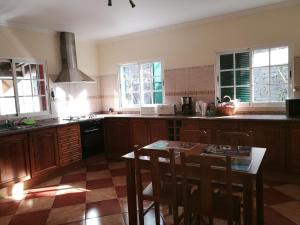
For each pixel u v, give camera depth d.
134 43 5.21
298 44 3.72
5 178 3.35
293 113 3.59
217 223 2.54
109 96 5.71
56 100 4.80
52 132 4.00
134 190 2.43
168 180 2.55
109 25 4.42
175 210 2.12
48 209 3.01
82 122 4.56
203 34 4.45
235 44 4.18
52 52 4.71
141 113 5.00
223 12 4.04
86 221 2.69
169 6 3.59
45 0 3.12
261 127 3.55
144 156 2.34
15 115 4.12
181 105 4.75
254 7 3.86
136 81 5.42
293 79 3.79
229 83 4.39
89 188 3.60
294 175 3.43
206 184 1.91
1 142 3.29
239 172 1.84
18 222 2.74
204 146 2.62
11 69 4.09
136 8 3.59
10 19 3.84
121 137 4.89
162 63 4.94
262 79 4.11
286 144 3.41
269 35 3.91
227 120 3.77
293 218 2.56
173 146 2.66
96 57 5.70
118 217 2.74
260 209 2.37
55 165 4.07
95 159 4.93
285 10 3.75
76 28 4.52
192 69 4.62
